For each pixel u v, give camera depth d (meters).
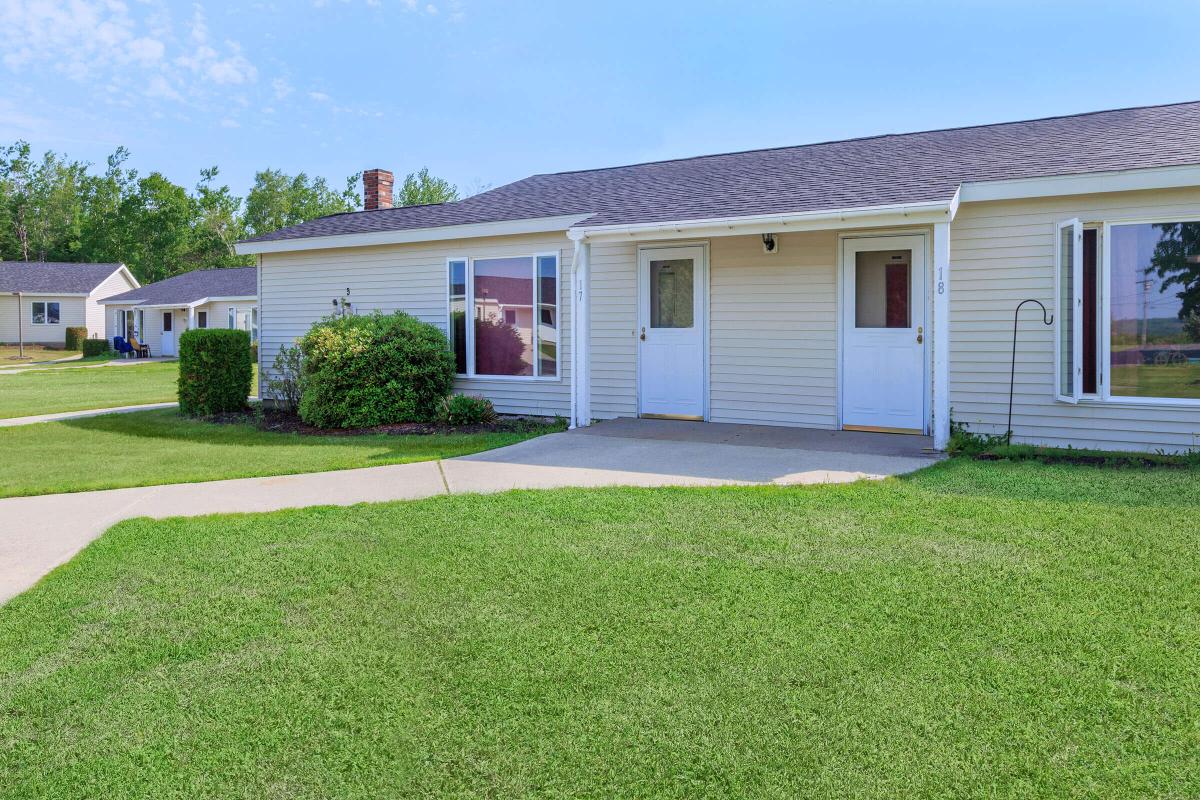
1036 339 7.84
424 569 4.14
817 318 9.09
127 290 44.19
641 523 4.94
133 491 6.32
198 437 9.91
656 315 10.10
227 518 5.30
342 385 10.52
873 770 2.37
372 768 2.42
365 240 11.91
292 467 7.34
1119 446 7.51
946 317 7.27
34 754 2.52
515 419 10.87
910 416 8.62
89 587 3.97
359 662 3.11
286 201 63.59
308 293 12.75
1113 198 7.41
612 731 2.60
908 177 8.40
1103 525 4.64
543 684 2.91
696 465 6.85
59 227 63.03
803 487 5.84
